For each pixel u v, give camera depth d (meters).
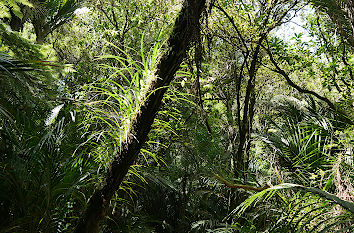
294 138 4.23
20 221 2.84
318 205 2.72
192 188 5.08
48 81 3.17
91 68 6.72
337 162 3.24
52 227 3.11
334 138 3.90
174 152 4.86
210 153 5.02
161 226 5.13
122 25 7.30
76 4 5.14
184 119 4.78
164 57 2.60
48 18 4.85
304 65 6.78
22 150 3.06
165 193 5.19
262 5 5.75
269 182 3.76
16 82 2.72
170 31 2.65
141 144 2.65
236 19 5.70
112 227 3.92
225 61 6.04
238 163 4.95
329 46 6.54
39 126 3.36
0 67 1.93
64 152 3.21
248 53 5.46
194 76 3.52
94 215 2.61
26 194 2.94
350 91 5.55
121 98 2.84
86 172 3.11
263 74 7.18
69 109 3.66
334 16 3.65
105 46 6.77
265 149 4.71
